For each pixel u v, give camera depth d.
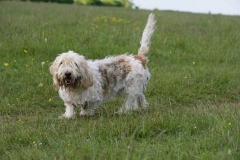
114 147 5.36
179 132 6.08
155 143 5.73
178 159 4.96
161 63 11.56
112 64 7.77
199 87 9.43
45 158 4.94
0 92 8.57
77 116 7.69
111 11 27.62
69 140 5.62
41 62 10.48
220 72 10.29
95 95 7.45
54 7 31.20
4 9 24.75
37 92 8.68
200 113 6.89
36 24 15.20
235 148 5.14
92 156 4.98
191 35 14.69
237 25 19.33
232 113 6.63
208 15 29.47
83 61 7.15
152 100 8.68
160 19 21.23
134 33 13.80
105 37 13.17
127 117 6.86
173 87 9.16
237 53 12.66
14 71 9.74
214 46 13.37
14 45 11.50
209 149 5.43
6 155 5.17
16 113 7.76
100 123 6.43
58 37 12.57
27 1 42.91
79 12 23.81
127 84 7.80
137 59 7.95
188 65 11.48
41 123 6.84
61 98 7.90
